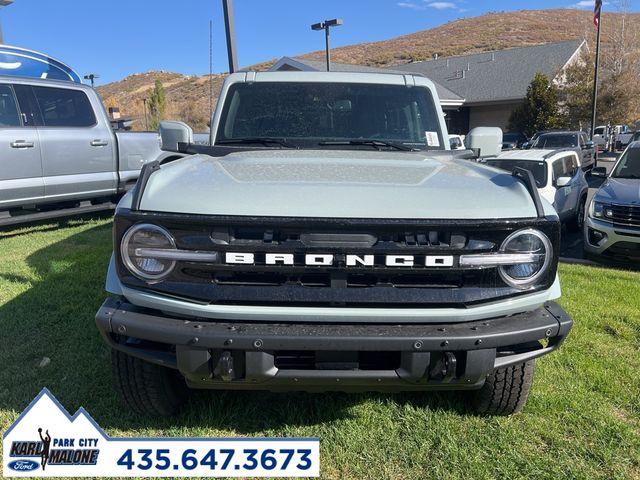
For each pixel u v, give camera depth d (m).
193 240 2.24
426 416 3.04
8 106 7.34
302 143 3.66
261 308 2.24
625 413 3.17
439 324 2.30
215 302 2.27
